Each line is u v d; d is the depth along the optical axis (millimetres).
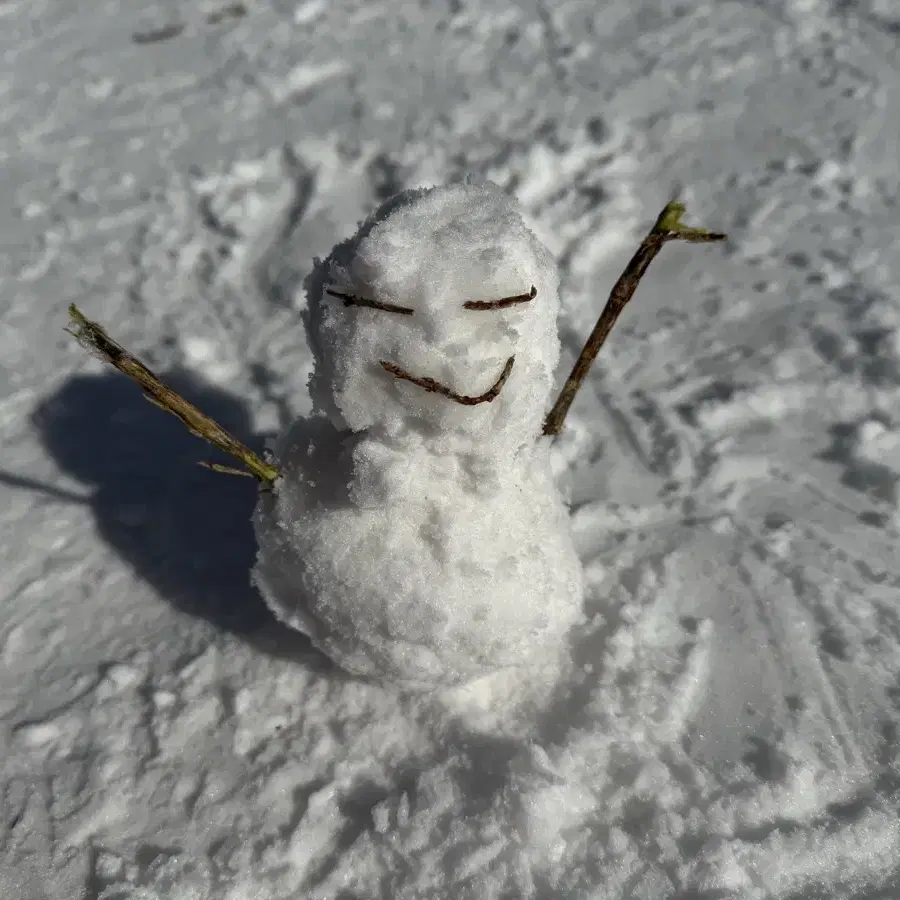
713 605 764
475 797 656
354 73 1423
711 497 841
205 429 646
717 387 926
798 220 1110
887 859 646
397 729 701
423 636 625
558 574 682
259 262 1111
